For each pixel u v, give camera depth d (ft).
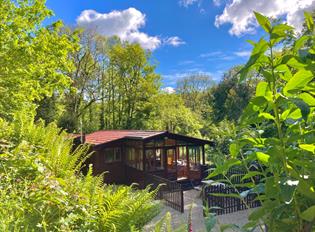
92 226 5.42
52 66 37.96
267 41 2.60
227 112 76.13
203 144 45.88
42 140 9.11
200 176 44.24
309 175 2.62
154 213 6.21
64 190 6.26
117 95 97.25
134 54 92.99
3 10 33.60
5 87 32.81
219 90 93.25
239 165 3.62
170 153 46.78
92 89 92.27
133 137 44.01
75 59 86.28
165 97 97.25
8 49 32.96
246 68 2.63
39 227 4.88
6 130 8.91
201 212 29.09
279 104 2.69
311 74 2.49
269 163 2.94
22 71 33.65
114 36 94.63
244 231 3.25
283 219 2.82
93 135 57.16
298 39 2.71
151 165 44.14
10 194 5.33
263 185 3.18
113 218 5.55
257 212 2.92
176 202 30.58
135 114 95.20
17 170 6.45
